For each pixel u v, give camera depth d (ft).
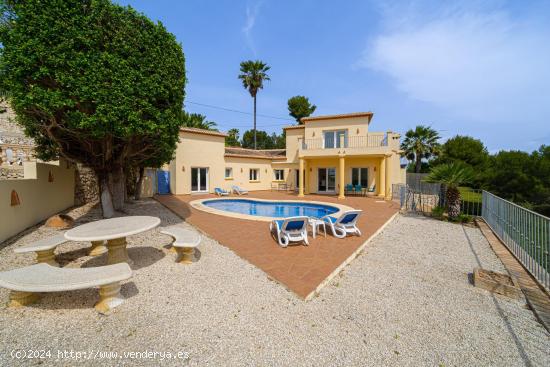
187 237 18.95
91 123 20.29
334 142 71.20
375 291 14.70
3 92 20.81
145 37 23.29
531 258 17.61
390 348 9.97
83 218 30.91
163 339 10.32
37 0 18.62
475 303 13.44
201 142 69.36
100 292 12.33
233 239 24.43
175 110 27.40
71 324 11.19
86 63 19.79
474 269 16.75
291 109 139.64
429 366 9.07
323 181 74.79
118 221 18.61
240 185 79.00
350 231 26.13
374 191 68.69
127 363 9.04
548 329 11.18
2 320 11.32
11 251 19.62
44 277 11.39
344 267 18.40
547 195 59.47
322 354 9.57
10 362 8.98
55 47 18.88
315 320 11.73
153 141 27.76
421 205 47.37
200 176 70.08
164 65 24.94
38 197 28.02
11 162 39.42
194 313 12.15
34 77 18.85
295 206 54.29
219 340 10.28
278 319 11.75
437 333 10.94
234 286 14.92
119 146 28.32
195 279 15.76
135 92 22.53
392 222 34.99
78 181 40.88
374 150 58.90
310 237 25.91
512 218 22.03
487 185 67.41
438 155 113.80
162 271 16.89
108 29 21.44
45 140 27.30
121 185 35.88
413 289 14.98
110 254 17.25
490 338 10.67
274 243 23.31
